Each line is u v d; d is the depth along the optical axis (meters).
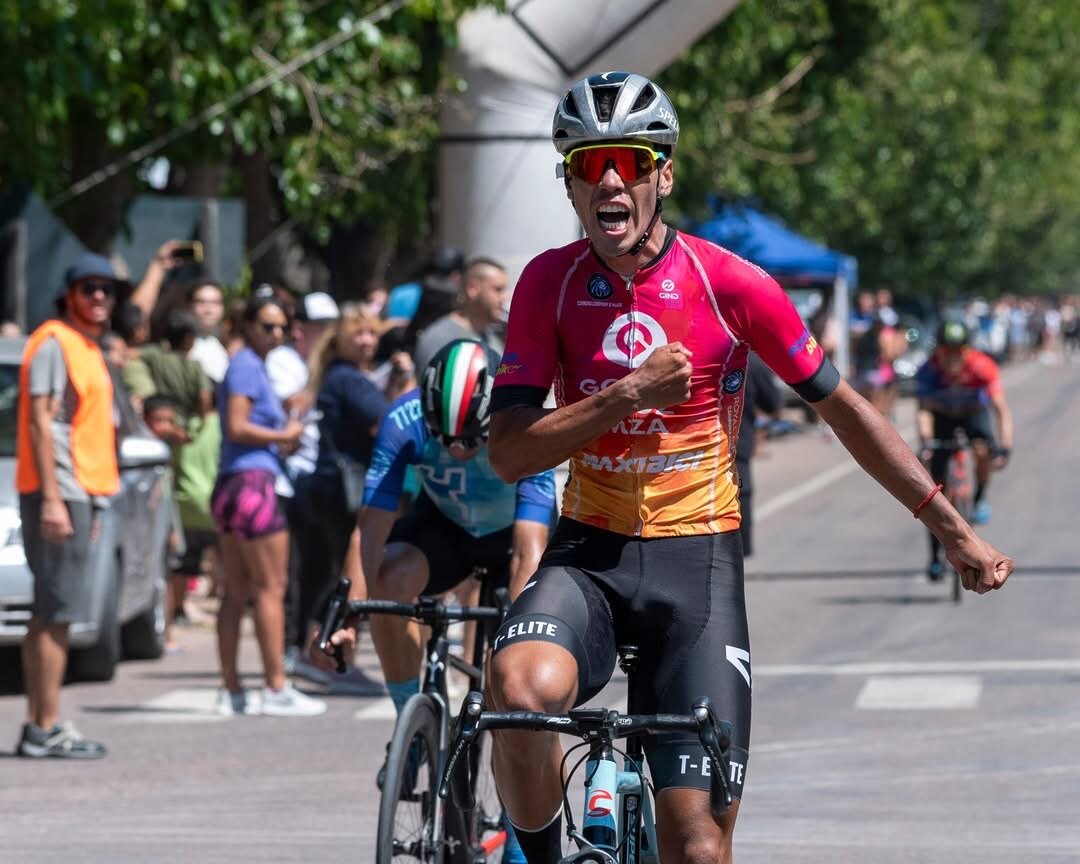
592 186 10.63
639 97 10.60
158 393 31.62
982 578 11.13
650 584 10.99
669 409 11.02
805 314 85.44
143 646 29.62
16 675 28.80
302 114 43.94
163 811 18.80
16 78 36.00
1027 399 112.56
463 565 15.11
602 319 10.95
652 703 10.95
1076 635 29.84
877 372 86.00
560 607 10.79
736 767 10.44
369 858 16.67
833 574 38.41
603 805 9.66
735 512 11.35
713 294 10.92
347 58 41.47
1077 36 131.50
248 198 56.59
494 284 21.94
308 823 18.17
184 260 34.41
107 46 36.16
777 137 69.38
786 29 67.25
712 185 68.06
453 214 35.88
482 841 14.35
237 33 38.84
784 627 31.20
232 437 24.19
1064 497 54.44
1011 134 126.94
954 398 37.53
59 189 43.84
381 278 63.72
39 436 21.31
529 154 35.22
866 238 115.88
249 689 26.75
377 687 26.81
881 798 18.81
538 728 9.80
